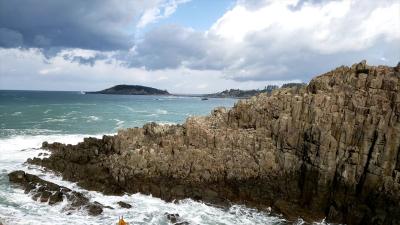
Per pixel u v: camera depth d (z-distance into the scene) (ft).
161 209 118.83
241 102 161.17
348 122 122.11
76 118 354.13
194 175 132.67
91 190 130.52
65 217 110.52
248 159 133.69
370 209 108.37
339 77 145.59
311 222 112.37
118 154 153.28
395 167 110.11
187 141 146.41
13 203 117.80
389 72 132.57
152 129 165.07
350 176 115.44
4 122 298.56
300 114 135.03
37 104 564.30
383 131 112.88
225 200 123.65
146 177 135.33
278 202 119.96
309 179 122.31
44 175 143.23
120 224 101.60
